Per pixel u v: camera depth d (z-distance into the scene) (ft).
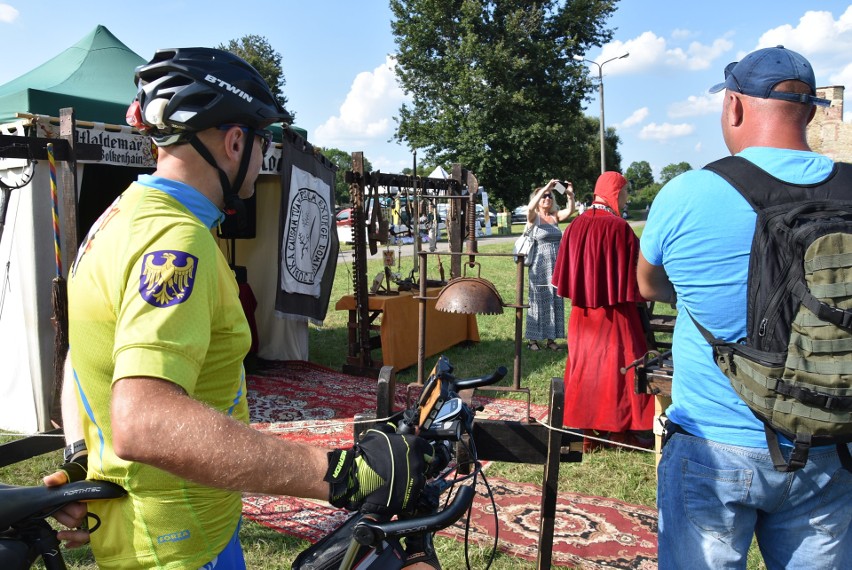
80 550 10.04
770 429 4.91
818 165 5.12
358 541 3.74
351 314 21.89
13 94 15.26
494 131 112.57
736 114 5.58
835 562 5.17
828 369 4.50
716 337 5.17
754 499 5.14
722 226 5.06
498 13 117.08
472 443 5.28
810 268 4.56
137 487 3.96
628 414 13.87
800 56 5.39
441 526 3.84
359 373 21.47
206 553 4.14
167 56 4.18
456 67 113.60
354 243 20.81
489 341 26.58
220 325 3.91
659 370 10.26
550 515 8.34
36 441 12.98
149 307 3.40
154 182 3.96
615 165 200.54
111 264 3.66
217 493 4.18
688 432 5.48
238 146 4.17
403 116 122.31
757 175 5.09
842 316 4.43
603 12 117.60
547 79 115.55
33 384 15.47
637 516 11.34
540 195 23.35
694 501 5.35
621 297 13.35
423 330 14.58
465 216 25.81
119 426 3.18
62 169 13.82
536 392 19.17
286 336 22.67
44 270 15.29
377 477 3.64
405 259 55.57
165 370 3.28
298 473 3.45
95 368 3.85
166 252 3.53
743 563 5.39
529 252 23.79
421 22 117.29
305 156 20.88
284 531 10.69
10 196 15.24
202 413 3.26
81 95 16.46
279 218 20.86
